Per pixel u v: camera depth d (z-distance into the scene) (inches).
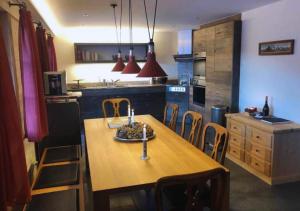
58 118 140.6
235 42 179.6
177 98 265.6
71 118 142.3
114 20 203.5
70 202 81.4
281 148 129.6
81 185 93.8
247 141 146.9
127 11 165.6
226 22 189.9
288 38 142.8
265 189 126.0
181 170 78.4
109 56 289.7
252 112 161.3
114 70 159.5
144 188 70.5
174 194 84.3
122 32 283.9
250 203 113.6
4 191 63.4
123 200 117.0
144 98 273.6
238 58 182.4
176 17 194.5
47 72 144.0
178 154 91.7
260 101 167.0
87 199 116.8
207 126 100.5
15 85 102.4
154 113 278.5
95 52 280.8
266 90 161.5
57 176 99.3
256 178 137.8
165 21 214.2
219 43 193.9
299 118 139.5
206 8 162.1
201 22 220.7
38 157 134.2
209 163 83.7
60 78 145.9
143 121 141.3
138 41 291.6
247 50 175.6
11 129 67.4
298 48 137.3
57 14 173.2
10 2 97.2
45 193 86.9
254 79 171.0
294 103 142.1
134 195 120.8
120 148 98.3
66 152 125.8
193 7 158.2
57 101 143.3
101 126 132.1
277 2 147.9
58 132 141.3
